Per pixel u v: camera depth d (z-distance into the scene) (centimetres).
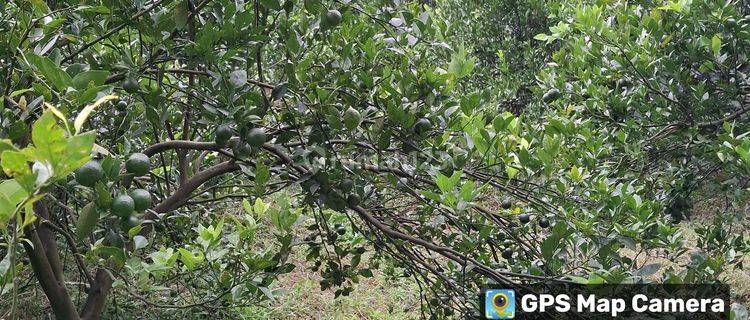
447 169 252
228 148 267
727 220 434
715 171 449
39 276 240
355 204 267
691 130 416
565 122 359
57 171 106
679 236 297
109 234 194
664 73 439
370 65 278
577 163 315
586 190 297
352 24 322
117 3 230
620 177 392
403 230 369
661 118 442
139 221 178
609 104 441
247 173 254
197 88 264
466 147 276
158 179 348
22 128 182
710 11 431
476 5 938
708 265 286
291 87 252
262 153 300
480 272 269
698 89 421
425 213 336
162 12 229
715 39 403
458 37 904
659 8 424
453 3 947
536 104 599
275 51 330
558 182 282
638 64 427
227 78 233
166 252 233
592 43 456
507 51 903
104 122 328
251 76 299
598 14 438
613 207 284
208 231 252
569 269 270
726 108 443
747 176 368
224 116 237
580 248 272
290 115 255
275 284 625
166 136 383
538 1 907
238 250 265
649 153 459
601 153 352
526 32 924
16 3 239
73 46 309
